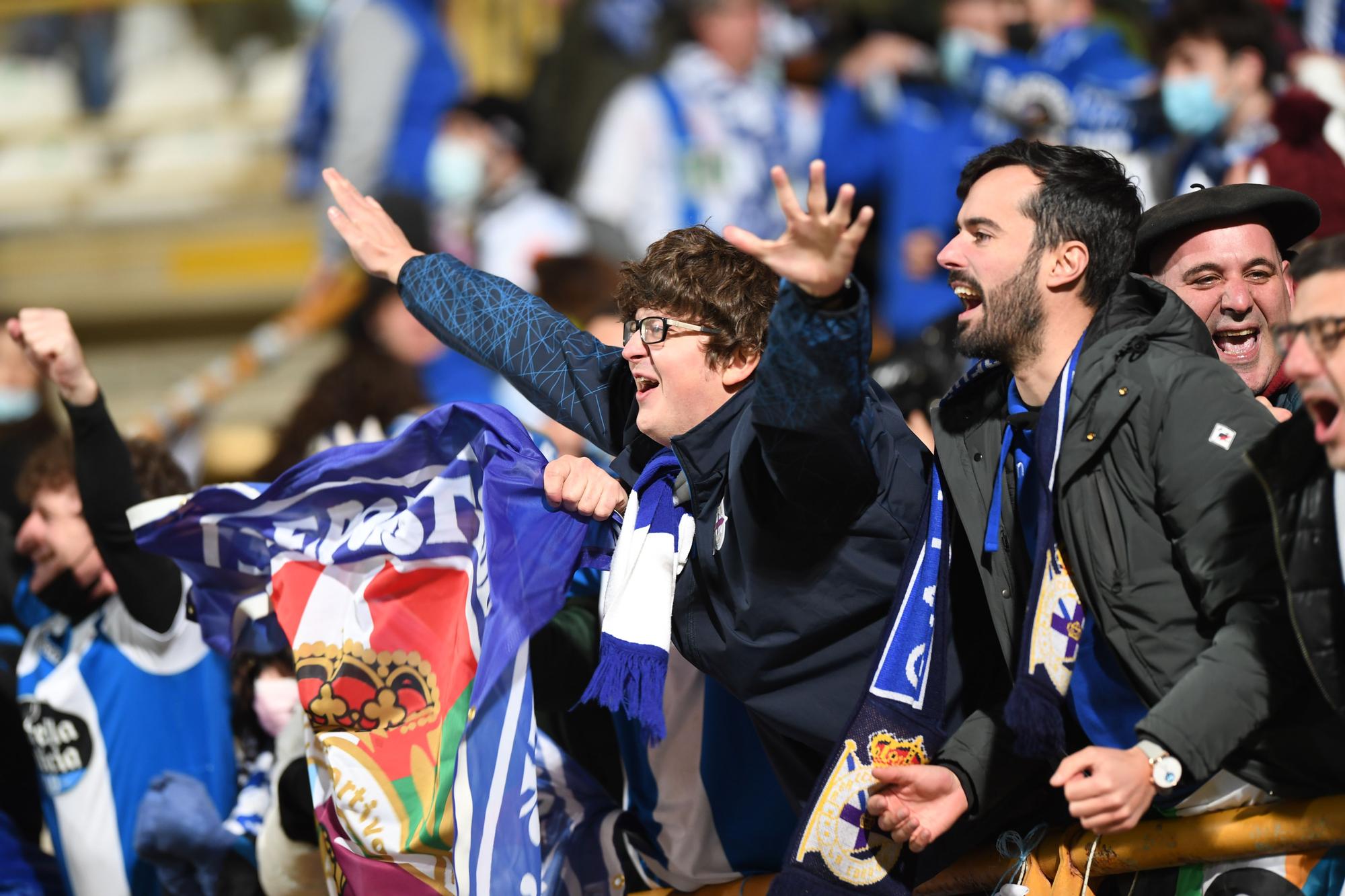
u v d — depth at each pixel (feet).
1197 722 27.81
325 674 37.09
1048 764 31.91
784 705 32.60
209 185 106.22
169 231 105.09
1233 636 28.30
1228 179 50.62
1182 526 28.89
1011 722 29.32
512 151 85.61
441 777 36.09
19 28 108.37
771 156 85.20
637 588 33.01
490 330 38.09
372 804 36.35
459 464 36.70
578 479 35.09
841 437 29.94
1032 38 71.67
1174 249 35.22
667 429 33.09
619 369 36.78
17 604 45.65
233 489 38.29
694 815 36.73
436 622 37.11
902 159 75.20
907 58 76.95
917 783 30.37
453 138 85.56
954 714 32.35
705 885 36.99
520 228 83.10
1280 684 28.19
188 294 103.30
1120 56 67.41
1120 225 30.86
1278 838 29.60
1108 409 29.50
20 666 44.88
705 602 32.91
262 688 43.39
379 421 61.62
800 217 27.81
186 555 38.99
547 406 37.37
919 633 31.48
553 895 37.93
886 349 73.10
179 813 42.68
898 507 31.83
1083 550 29.58
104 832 43.29
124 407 95.20
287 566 38.09
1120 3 71.10
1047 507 29.84
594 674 32.83
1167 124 59.62
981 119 72.90
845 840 31.22
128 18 107.86
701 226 34.09
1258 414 28.96
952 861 32.71
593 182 85.10
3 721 46.21
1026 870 32.12
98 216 106.63
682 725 36.73
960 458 31.78
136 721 43.39
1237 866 30.35
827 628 31.96
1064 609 29.73
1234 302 34.60
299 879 40.60
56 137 109.19
